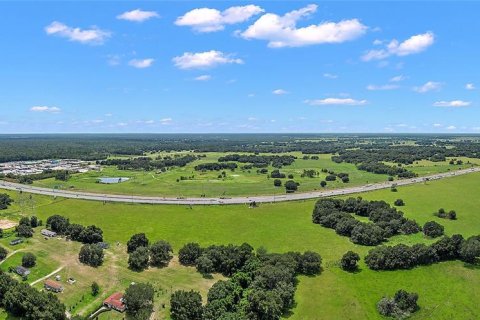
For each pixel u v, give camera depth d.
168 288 179.88
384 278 195.00
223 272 197.25
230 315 149.00
